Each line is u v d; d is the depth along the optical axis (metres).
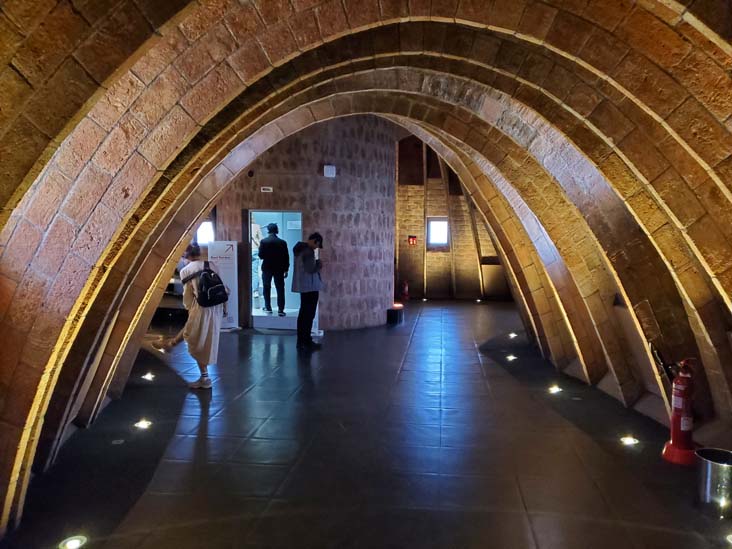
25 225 3.88
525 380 8.81
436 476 5.30
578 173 6.49
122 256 5.65
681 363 5.77
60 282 3.94
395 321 14.21
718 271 4.72
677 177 4.77
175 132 3.86
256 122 6.60
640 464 5.56
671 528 4.36
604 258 6.50
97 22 2.63
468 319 15.04
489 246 18.94
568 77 5.04
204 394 8.01
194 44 3.76
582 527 4.38
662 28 3.65
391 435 6.38
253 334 12.61
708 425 6.04
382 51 5.24
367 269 13.63
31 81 2.62
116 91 3.74
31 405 4.04
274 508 4.68
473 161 9.27
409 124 10.23
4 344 3.98
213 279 8.17
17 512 4.36
